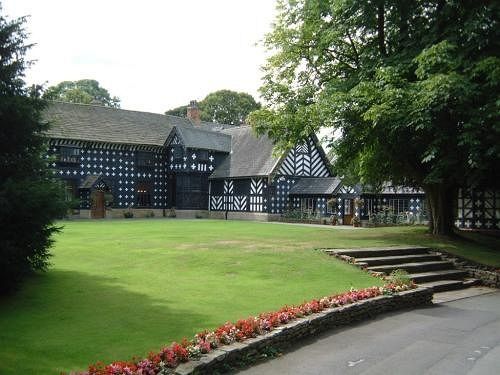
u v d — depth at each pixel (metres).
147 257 13.28
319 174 39.62
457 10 16.11
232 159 41.78
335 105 16.53
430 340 7.93
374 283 11.45
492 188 20.42
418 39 16.94
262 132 20.58
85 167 37.12
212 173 42.09
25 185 8.76
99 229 23.02
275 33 21.17
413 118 14.62
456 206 24.78
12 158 9.55
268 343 6.94
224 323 7.65
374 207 37.69
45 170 10.02
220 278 11.15
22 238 9.02
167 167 41.75
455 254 15.59
